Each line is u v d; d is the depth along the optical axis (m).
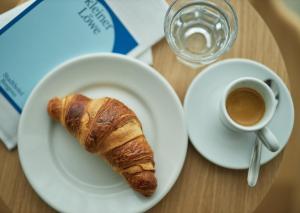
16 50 0.45
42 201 0.44
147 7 0.47
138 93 0.45
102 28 0.46
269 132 0.41
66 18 0.46
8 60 0.45
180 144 0.44
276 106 0.45
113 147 0.42
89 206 0.43
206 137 0.45
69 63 0.43
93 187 0.44
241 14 0.47
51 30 0.46
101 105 0.42
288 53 0.69
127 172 0.42
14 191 0.44
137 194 0.43
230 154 0.44
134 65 0.44
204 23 0.48
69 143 0.45
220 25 0.47
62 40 0.46
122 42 0.46
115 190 0.44
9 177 0.44
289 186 0.68
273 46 0.47
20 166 0.44
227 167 0.44
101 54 0.44
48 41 0.46
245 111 0.45
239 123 0.44
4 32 0.45
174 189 0.45
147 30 0.47
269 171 0.46
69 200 0.43
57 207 0.43
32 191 0.44
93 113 0.42
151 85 0.44
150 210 0.45
